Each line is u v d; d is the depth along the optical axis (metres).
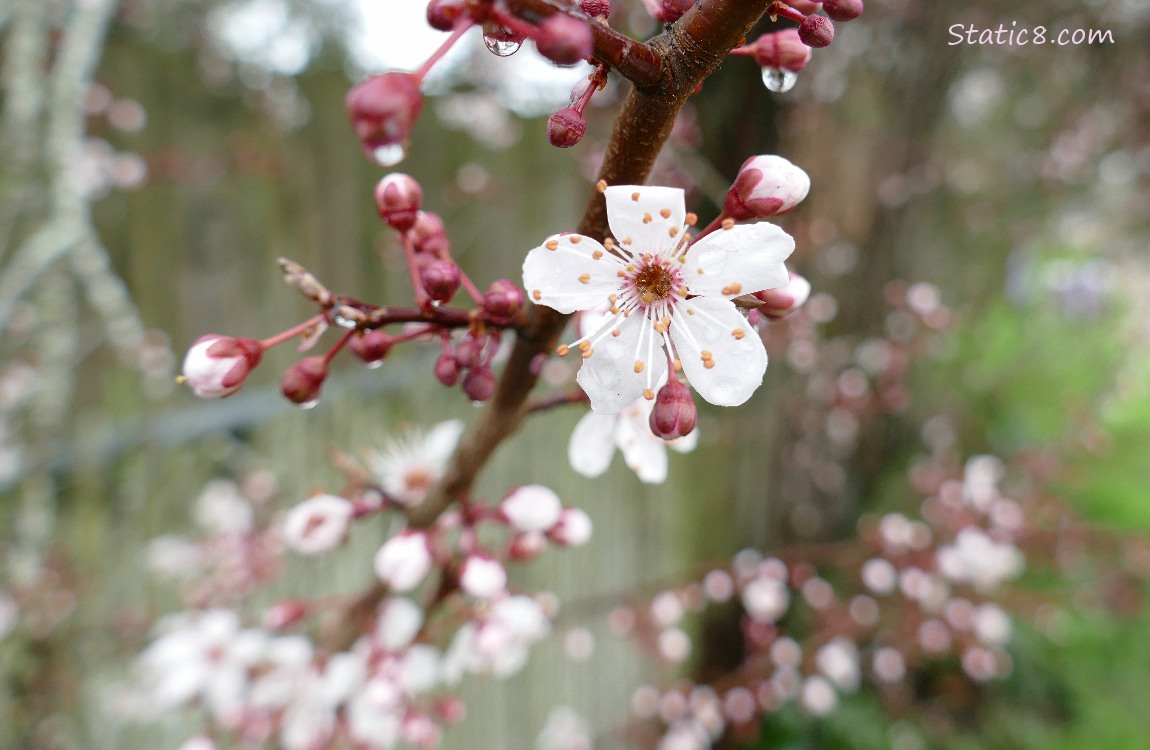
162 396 4.56
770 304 1.29
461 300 4.70
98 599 3.48
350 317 1.23
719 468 5.21
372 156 0.76
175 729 3.43
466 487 1.60
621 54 0.94
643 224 1.17
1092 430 5.55
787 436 5.41
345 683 1.95
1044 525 4.79
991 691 5.20
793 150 4.23
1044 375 7.59
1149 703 5.06
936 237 6.52
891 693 4.82
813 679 3.91
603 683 4.75
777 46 1.19
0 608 3.23
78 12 3.84
